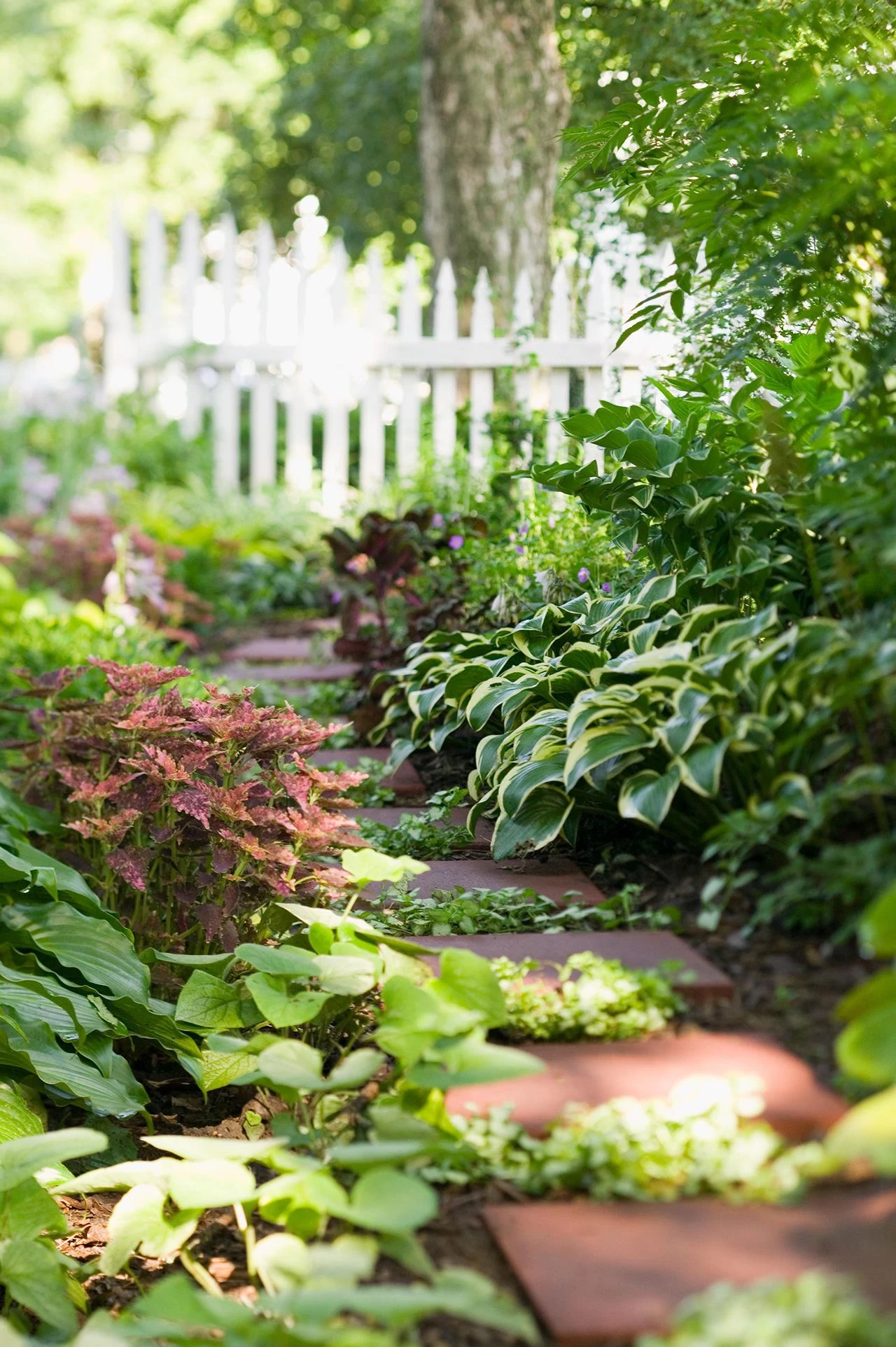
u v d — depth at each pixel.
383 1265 1.97
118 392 9.77
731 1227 1.63
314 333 8.88
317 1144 2.29
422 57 7.49
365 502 7.80
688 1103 1.85
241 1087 3.29
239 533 8.41
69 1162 2.95
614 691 2.62
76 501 8.45
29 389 12.19
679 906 2.52
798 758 2.31
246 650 6.85
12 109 20.11
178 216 19.00
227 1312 1.69
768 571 2.70
